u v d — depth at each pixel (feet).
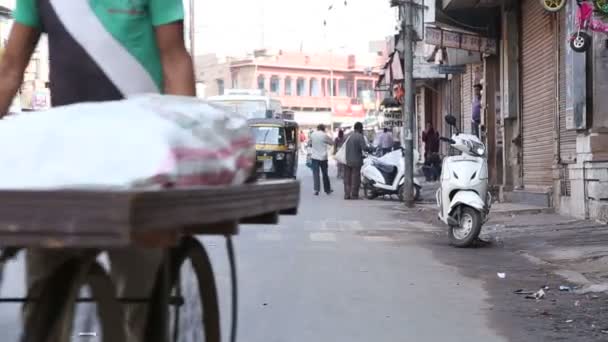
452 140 38.68
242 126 10.50
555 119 51.52
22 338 8.63
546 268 31.24
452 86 102.12
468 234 37.01
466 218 37.37
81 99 11.05
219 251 34.86
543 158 55.26
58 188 7.36
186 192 7.72
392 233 43.42
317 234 42.42
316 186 78.23
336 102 295.69
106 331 9.13
